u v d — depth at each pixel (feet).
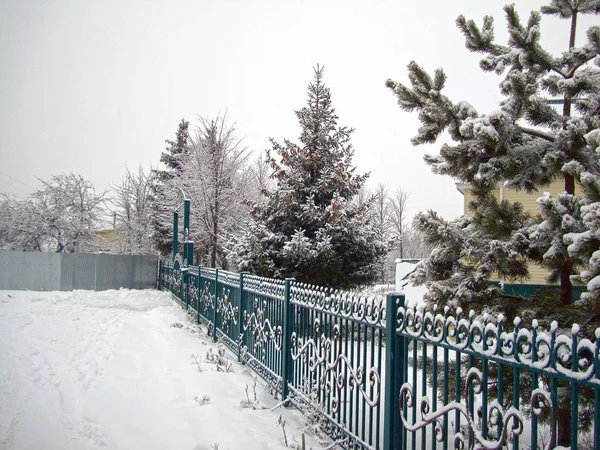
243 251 56.08
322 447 16.56
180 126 123.85
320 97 61.87
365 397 14.58
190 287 54.39
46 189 115.96
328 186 58.95
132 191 135.44
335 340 17.03
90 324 45.11
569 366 10.25
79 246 116.57
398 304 13.20
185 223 67.46
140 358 30.35
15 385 23.71
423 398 11.85
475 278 16.89
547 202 14.66
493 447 9.49
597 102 16.76
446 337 11.14
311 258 53.42
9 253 88.22
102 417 19.34
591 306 14.55
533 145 17.22
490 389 16.35
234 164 91.25
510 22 18.12
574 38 18.62
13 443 16.61
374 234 58.70
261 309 26.27
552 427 8.39
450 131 18.62
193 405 20.92
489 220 17.81
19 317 49.29
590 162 16.38
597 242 13.43
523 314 16.37
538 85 17.24
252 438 17.20
